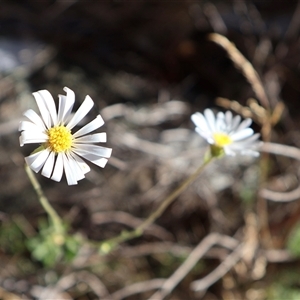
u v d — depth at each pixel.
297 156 0.47
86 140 0.37
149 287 0.47
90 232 0.48
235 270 0.48
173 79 0.54
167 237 0.49
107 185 0.48
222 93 0.53
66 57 0.51
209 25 0.53
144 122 0.51
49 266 0.46
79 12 0.52
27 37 0.51
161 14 0.53
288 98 0.54
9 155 0.47
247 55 0.53
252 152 0.40
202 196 0.49
